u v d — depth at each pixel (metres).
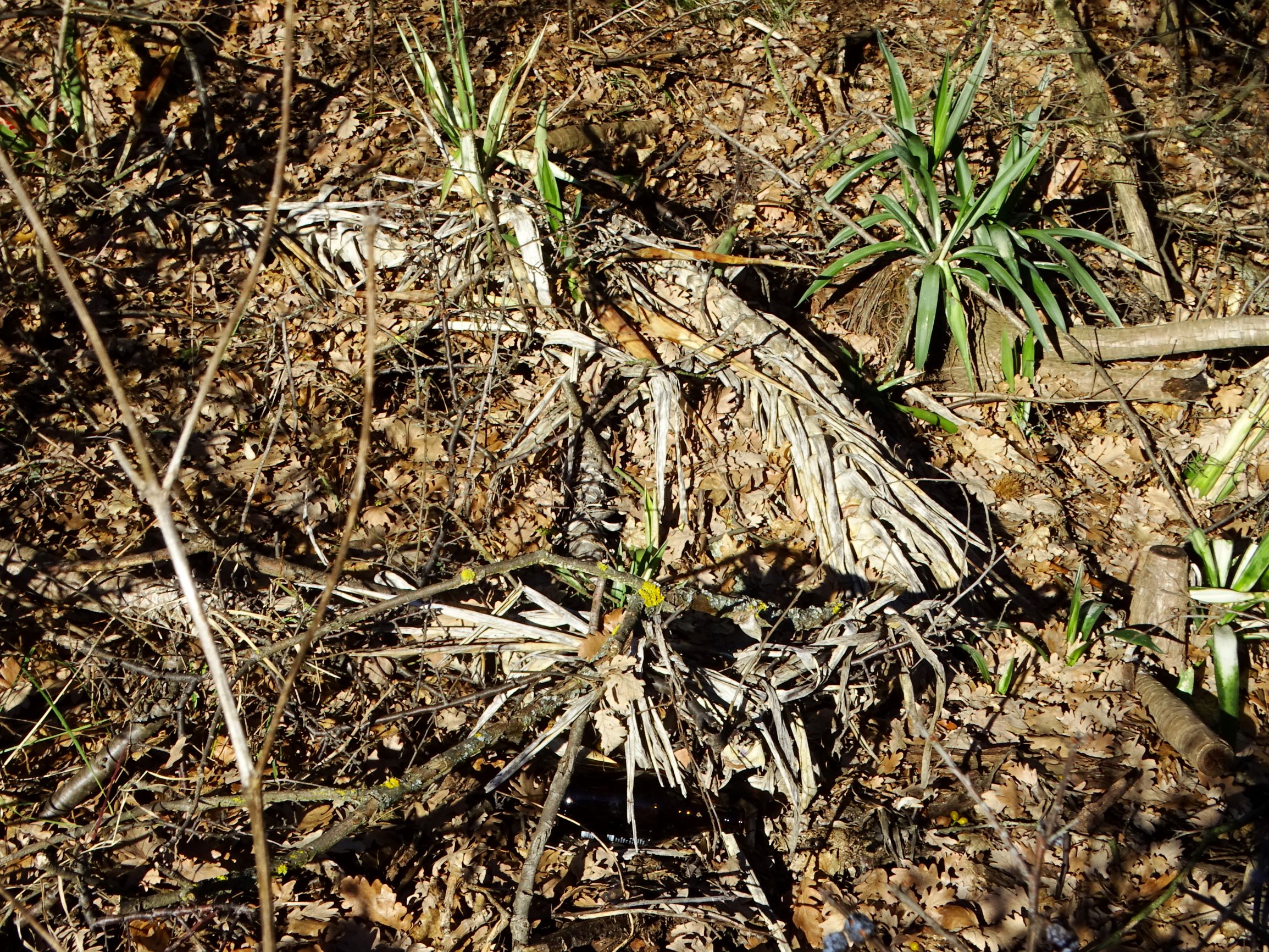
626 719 3.56
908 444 5.27
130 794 3.39
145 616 3.77
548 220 4.97
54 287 4.84
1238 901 3.35
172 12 6.48
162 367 4.72
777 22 8.02
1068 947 3.30
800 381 4.82
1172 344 5.51
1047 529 4.99
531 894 3.17
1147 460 5.43
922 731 3.77
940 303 5.65
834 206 6.34
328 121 6.20
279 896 3.19
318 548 4.02
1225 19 8.57
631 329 4.93
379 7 7.24
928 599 4.27
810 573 4.41
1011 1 8.76
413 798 3.46
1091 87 7.17
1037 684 4.31
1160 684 4.28
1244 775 4.00
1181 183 7.07
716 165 6.59
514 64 7.02
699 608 4.05
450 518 4.29
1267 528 5.03
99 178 5.36
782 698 3.69
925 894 3.48
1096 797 3.85
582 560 3.99
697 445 4.71
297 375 4.76
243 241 5.27
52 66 5.31
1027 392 5.57
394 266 5.23
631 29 7.79
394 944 3.12
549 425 4.61
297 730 3.67
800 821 3.68
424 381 4.84
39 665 3.69
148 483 1.59
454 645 3.76
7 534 3.99
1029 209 6.36
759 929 3.30
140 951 3.01
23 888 3.15
